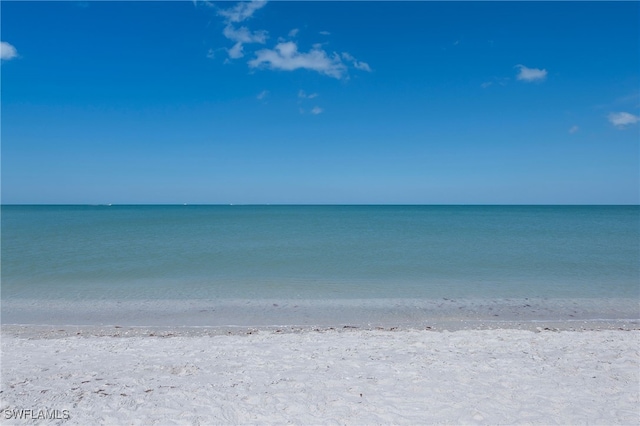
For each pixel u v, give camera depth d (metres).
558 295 15.46
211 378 7.28
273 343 9.70
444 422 5.71
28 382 7.13
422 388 6.77
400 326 11.85
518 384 6.93
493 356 8.44
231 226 54.31
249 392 6.64
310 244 31.39
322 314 13.22
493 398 6.41
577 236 37.94
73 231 44.12
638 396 6.48
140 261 23.17
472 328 11.62
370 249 28.31
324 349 9.09
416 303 14.42
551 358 8.27
